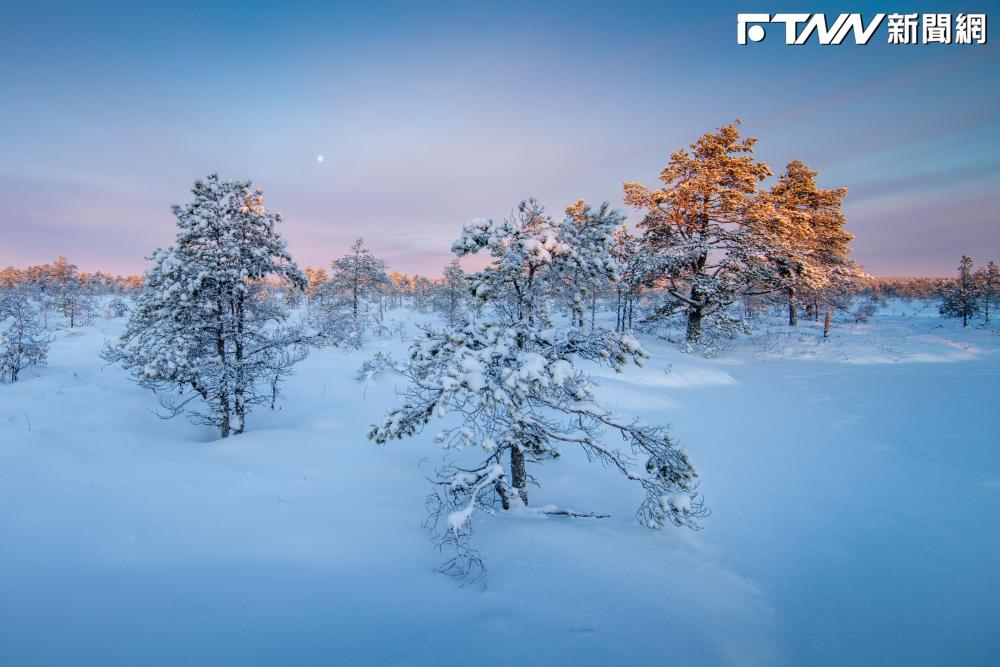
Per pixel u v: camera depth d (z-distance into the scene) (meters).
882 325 37.84
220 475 8.02
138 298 10.80
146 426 11.16
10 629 3.73
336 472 8.95
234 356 11.58
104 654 3.48
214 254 10.40
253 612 4.21
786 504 7.96
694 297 26.17
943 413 14.06
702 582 5.52
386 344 33.28
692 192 23.98
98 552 5.18
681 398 16.09
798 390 17.69
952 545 6.55
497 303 7.25
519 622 4.23
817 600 5.34
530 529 6.55
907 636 4.68
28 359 15.54
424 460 10.23
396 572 5.32
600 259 6.37
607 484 9.24
